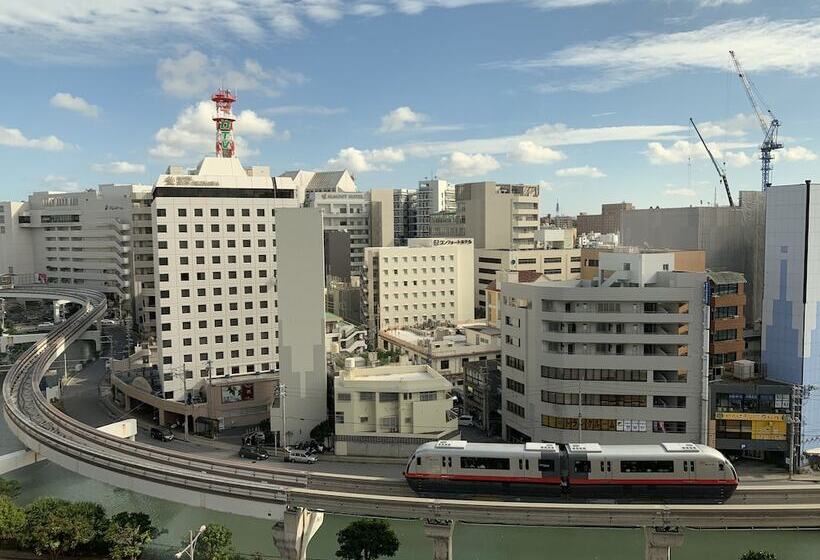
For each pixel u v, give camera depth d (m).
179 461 72.19
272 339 120.50
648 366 83.81
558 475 66.94
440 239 183.62
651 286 87.19
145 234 177.75
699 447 68.25
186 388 113.50
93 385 139.00
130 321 184.00
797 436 83.38
